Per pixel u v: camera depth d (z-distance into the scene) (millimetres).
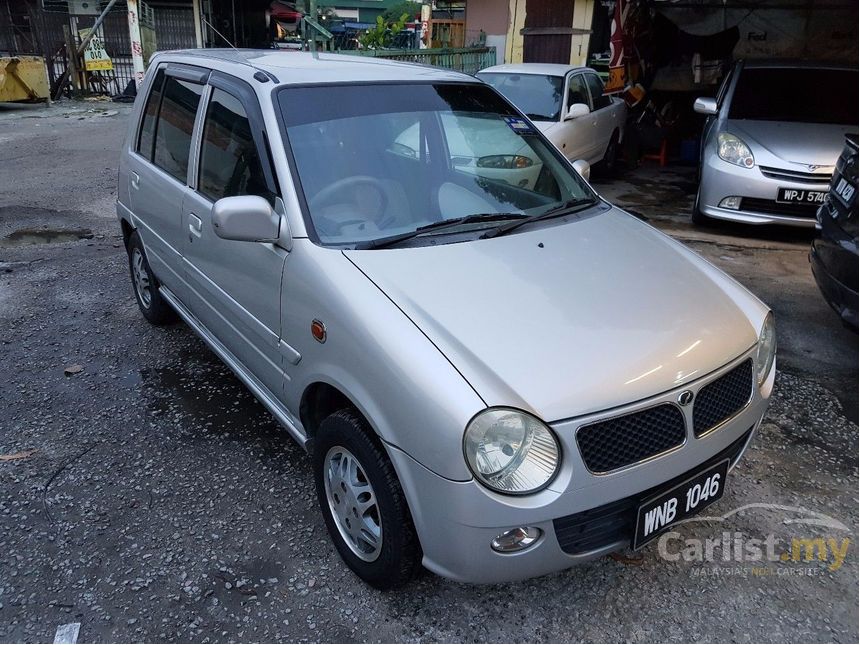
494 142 3367
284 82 3033
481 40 13711
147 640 2322
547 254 2740
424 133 3182
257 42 23812
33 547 2711
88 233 6676
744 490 3135
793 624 2445
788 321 4855
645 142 11094
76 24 17375
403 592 2533
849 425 3637
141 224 4234
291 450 3359
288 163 2779
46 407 3688
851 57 9820
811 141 6391
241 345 3188
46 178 8820
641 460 2145
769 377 2688
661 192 8945
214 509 2947
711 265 3064
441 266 2539
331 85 3105
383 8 39250
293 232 2660
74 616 2404
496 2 13273
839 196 4191
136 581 2559
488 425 1985
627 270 2723
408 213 2889
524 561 2098
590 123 8547
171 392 3865
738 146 6508
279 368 2840
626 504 2191
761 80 7363
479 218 2947
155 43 18047
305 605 2473
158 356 4277
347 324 2340
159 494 3033
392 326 2229
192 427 3539
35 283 5387
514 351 2162
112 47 19484
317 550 2730
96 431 3486
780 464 3314
